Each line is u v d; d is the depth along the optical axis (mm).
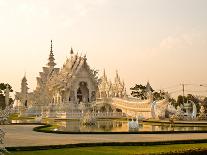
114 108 90438
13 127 41531
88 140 25469
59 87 103250
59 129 38031
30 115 93062
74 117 75375
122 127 43375
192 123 50969
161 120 62344
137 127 39062
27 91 124438
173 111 75812
